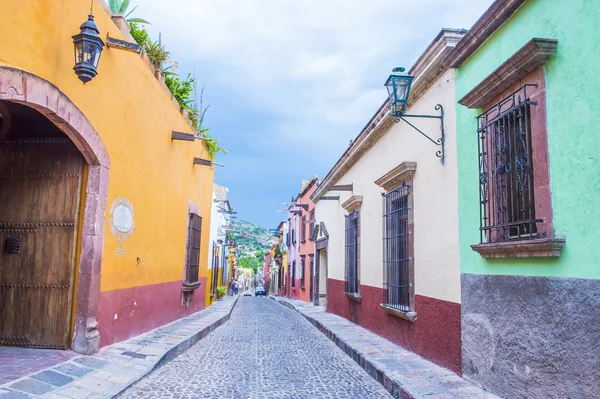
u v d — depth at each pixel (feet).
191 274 40.98
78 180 21.27
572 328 12.47
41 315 20.44
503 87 16.10
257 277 287.69
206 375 20.47
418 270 24.09
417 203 24.64
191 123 41.04
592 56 12.10
